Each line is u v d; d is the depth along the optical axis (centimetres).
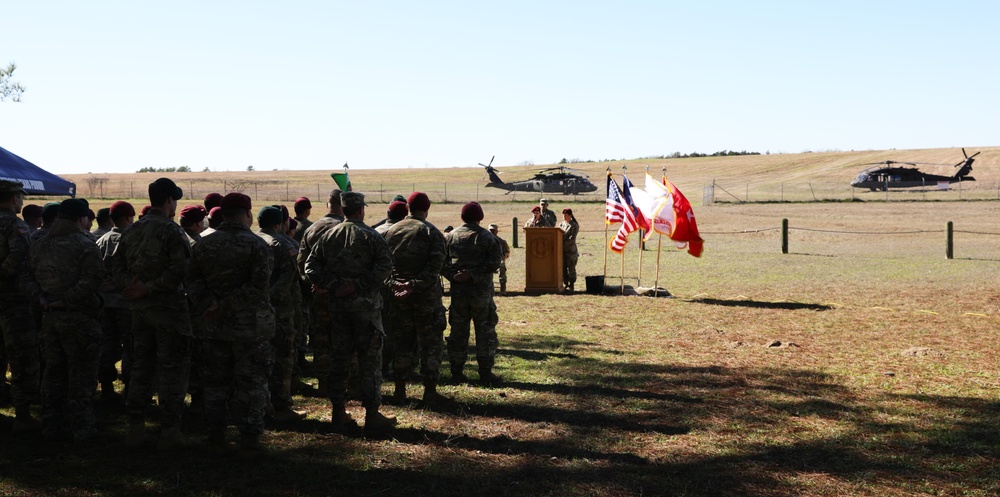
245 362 525
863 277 1780
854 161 9094
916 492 479
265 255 533
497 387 754
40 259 555
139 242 530
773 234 3188
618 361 881
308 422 627
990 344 985
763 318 1212
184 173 12475
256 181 9550
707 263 2127
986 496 473
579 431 608
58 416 564
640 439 588
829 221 3812
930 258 2219
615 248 1546
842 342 1005
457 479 494
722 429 615
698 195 6450
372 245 588
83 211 570
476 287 754
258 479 489
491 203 5425
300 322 748
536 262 1557
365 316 587
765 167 9419
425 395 688
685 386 761
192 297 528
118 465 511
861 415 657
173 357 543
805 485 489
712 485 488
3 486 464
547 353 930
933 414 659
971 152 9262
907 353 923
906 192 5775
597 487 481
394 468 514
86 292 552
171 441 543
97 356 570
